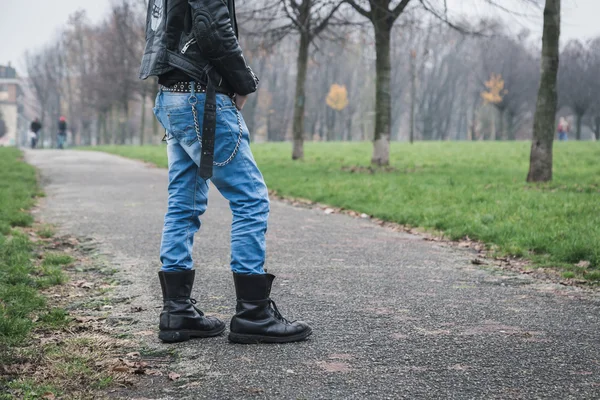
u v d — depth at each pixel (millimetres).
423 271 5445
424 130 83625
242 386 2717
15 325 3434
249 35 20797
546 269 5582
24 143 132250
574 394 2629
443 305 4219
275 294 4496
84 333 3508
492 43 19484
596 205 8836
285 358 3068
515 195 10562
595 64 61531
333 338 3412
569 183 12906
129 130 93000
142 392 2660
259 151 31922
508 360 3059
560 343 3352
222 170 3195
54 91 90188
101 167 21062
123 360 2998
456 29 17969
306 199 11906
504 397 2598
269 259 5887
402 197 10984
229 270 5320
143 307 4090
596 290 4770
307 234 7531
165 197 11414
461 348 3248
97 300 4305
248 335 3275
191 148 3170
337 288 4711
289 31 20719
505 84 68750
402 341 3365
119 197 11430
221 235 7215
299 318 3840
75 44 76812
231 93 3207
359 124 85688
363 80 85438
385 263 5781
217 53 3055
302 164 20672
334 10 19406
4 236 6641
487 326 3689
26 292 4266
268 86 86188
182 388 2701
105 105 63469
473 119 85438
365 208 9859
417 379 2797
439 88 83750
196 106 3127
